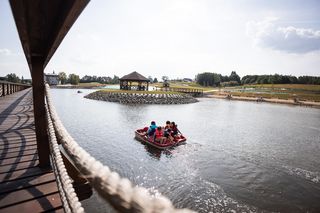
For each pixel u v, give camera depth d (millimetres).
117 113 30844
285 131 22016
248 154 13648
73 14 1578
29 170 3945
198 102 56312
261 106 51031
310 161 12672
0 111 10773
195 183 9477
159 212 496
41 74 3922
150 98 50188
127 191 610
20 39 2414
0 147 5270
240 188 9141
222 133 19938
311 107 52750
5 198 3078
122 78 60125
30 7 1866
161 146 13883
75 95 67562
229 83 149625
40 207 2912
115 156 12641
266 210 7660
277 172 10898
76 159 1044
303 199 8422
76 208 1578
